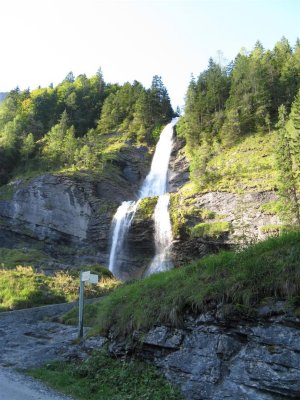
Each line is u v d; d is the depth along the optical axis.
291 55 85.56
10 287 29.88
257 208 46.78
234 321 8.82
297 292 8.15
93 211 58.94
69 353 13.07
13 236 56.19
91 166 67.50
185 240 48.78
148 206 54.62
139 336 10.68
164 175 72.69
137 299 11.64
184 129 77.88
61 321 21.33
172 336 9.91
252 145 62.38
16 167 72.88
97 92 104.25
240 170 55.34
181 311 9.95
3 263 39.69
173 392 8.87
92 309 21.58
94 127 94.69
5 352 15.05
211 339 9.06
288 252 8.89
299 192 42.59
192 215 49.97
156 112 90.00
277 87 73.50
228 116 69.00
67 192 58.81
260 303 8.54
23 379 11.16
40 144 78.19
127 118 89.00
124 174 72.81
